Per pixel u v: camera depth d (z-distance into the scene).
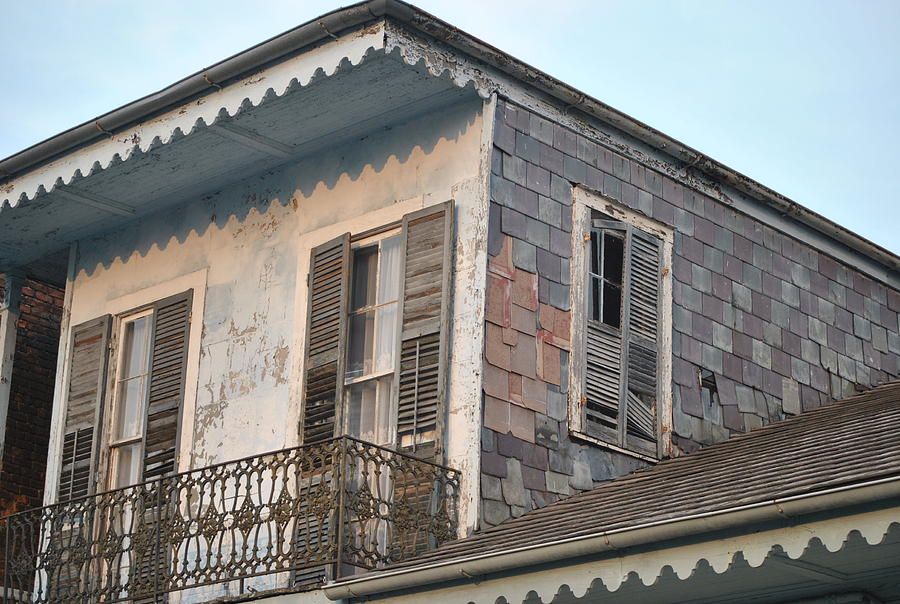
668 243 14.24
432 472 11.94
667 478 12.00
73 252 16.44
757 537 8.85
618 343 13.50
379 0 11.48
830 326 15.94
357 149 13.88
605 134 13.88
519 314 12.66
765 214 15.45
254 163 14.48
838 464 9.63
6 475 16.83
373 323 13.23
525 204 12.95
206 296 14.85
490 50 12.47
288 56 12.26
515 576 10.02
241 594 11.96
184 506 14.23
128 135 13.51
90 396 15.55
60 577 14.75
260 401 13.95
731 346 14.62
